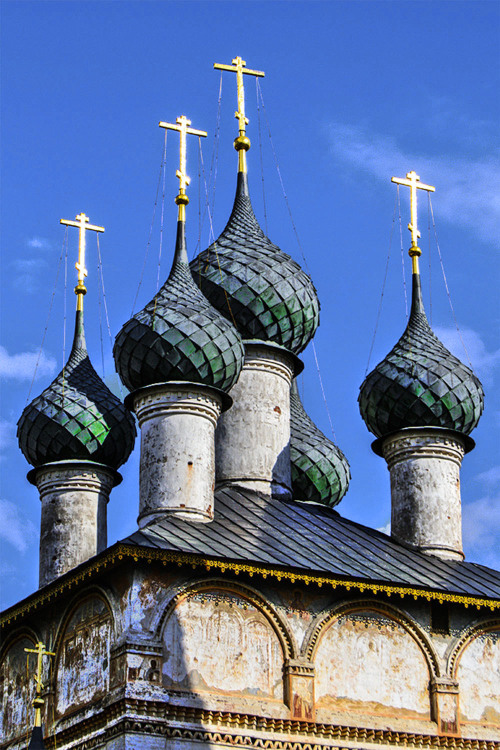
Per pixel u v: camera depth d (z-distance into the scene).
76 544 48.09
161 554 39.09
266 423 47.62
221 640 39.84
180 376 44.06
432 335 49.47
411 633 42.50
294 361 49.25
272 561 40.59
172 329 44.19
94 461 49.09
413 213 51.34
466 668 42.91
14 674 43.94
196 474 43.28
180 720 38.56
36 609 42.25
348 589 41.25
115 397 50.22
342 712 40.72
